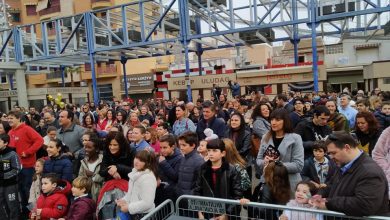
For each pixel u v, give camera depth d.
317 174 4.52
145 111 9.61
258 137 5.36
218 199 3.33
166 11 15.77
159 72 33.66
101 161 4.68
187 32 15.37
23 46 18.72
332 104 5.81
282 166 3.78
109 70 35.66
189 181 4.22
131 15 23.56
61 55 17.23
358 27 17.16
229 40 18.70
